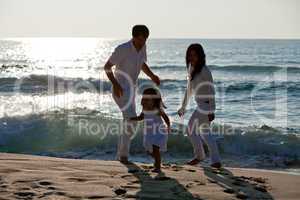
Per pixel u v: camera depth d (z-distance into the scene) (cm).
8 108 1619
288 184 528
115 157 994
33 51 9250
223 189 478
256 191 483
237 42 11550
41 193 430
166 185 485
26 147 1109
